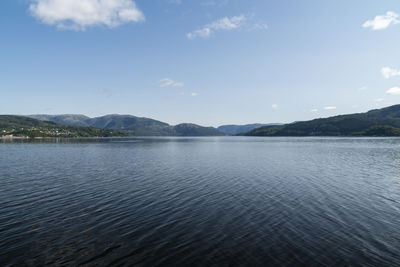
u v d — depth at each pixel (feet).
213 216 64.75
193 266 41.06
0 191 90.84
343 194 86.48
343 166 156.15
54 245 48.39
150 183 105.70
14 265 41.22
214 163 175.11
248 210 69.51
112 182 107.65
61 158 209.87
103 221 61.11
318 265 41.09
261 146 404.57
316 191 90.99
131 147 388.98
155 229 56.29
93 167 154.20
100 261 42.60
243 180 112.37
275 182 107.65
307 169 144.25
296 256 43.96
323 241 49.78
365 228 56.34
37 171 137.59
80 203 76.07
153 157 221.05
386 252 45.27
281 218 62.95
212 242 49.73
